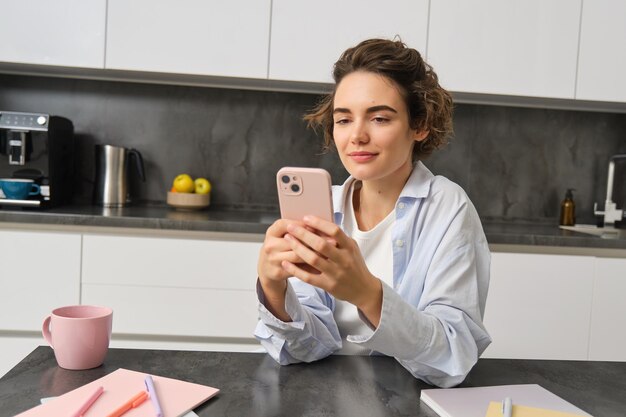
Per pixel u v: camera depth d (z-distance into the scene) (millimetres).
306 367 859
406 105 936
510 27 2326
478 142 2707
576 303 2125
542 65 2346
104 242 1996
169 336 2051
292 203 767
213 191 2648
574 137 2732
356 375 834
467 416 686
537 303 2113
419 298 1042
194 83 2551
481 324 989
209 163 2641
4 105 2559
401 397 760
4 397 701
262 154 2652
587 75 2361
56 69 2406
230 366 845
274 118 2648
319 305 996
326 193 745
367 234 1099
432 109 994
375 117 912
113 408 669
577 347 2131
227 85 2557
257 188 2662
